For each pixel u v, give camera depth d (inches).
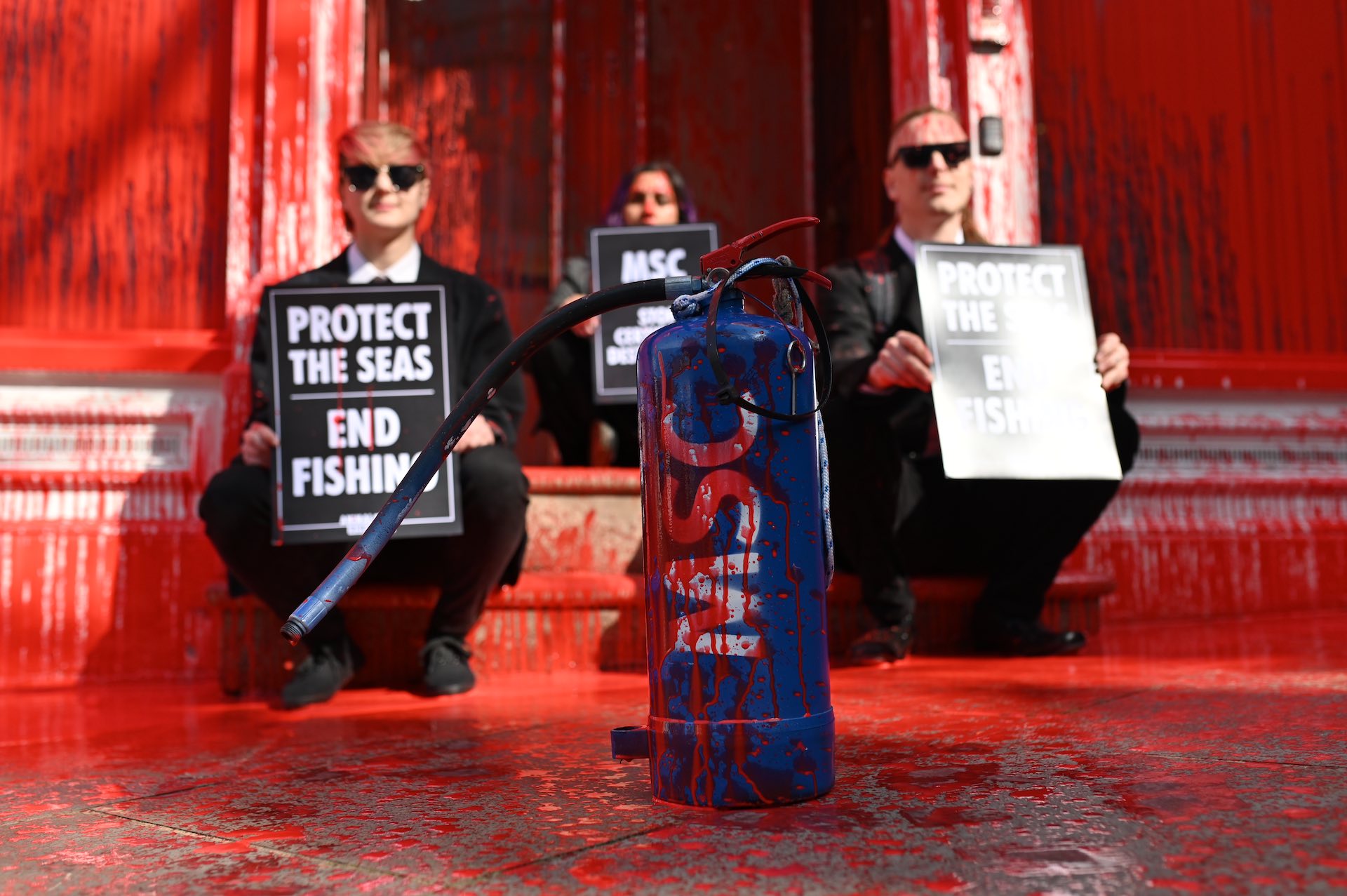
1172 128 129.1
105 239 106.7
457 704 69.5
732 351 34.7
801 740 34.6
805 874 26.8
